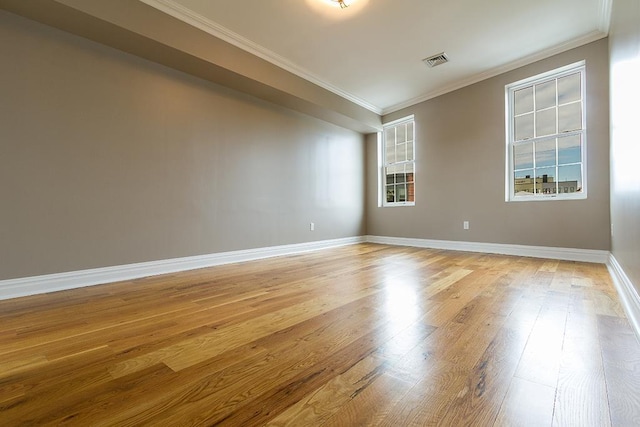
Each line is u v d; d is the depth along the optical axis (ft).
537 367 3.85
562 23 10.34
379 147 18.92
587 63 11.18
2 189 7.24
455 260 12.10
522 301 6.62
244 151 12.62
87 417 3.00
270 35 10.68
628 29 6.12
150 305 6.65
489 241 14.05
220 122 11.77
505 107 13.43
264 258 13.16
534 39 11.25
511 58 12.59
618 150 7.96
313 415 2.99
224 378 3.70
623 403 3.10
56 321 5.71
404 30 10.53
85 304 6.75
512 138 13.53
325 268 10.77
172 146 10.35
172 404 3.20
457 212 15.17
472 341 4.64
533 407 3.06
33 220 7.64
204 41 9.84
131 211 9.36
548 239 12.30
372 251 15.16
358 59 12.44
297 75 13.15
